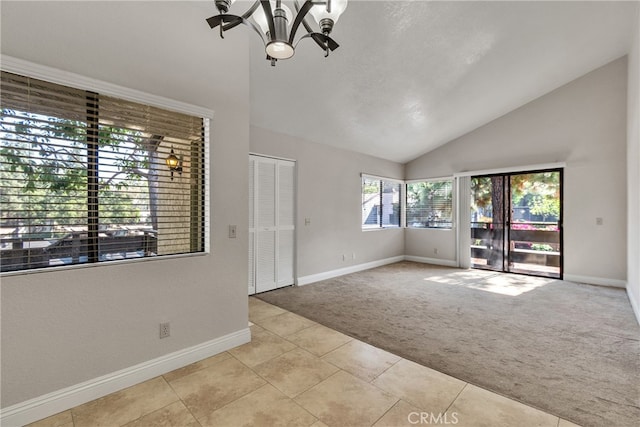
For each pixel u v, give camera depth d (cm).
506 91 459
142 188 205
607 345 256
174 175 219
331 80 342
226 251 245
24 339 161
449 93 423
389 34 292
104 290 186
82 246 183
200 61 225
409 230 678
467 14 291
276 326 298
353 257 556
